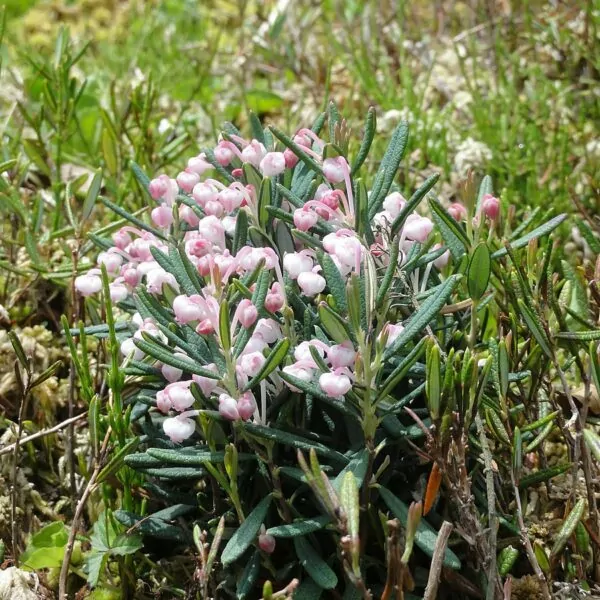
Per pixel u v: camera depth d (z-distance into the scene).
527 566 0.33
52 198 0.48
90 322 0.42
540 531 0.33
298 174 0.34
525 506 0.34
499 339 0.34
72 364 0.38
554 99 0.52
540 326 0.33
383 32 0.66
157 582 0.34
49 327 0.44
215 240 0.32
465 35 0.62
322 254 0.30
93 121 0.57
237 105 0.60
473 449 0.32
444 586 0.32
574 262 0.44
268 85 0.64
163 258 0.32
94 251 0.45
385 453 0.31
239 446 0.31
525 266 0.37
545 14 0.60
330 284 0.29
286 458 0.32
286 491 0.32
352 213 0.32
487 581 0.30
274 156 0.32
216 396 0.31
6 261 0.43
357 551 0.27
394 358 0.31
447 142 0.53
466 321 0.34
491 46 0.60
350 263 0.30
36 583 0.34
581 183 0.49
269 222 0.33
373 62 0.64
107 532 0.34
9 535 0.36
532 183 0.47
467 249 0.33
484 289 0.32
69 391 0.38
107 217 0.47
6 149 0.45
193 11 0.78
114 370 0.32
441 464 0.29
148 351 0.29
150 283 0.33
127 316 0.40
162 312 0.32
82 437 0.39
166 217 0.34
